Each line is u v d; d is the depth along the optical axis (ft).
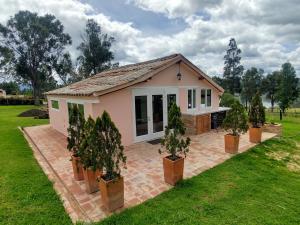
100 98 26.45
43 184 17.75
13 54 127.95
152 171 20.26
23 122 54.60
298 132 40.16
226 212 13.56
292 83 139.74
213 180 18.12
